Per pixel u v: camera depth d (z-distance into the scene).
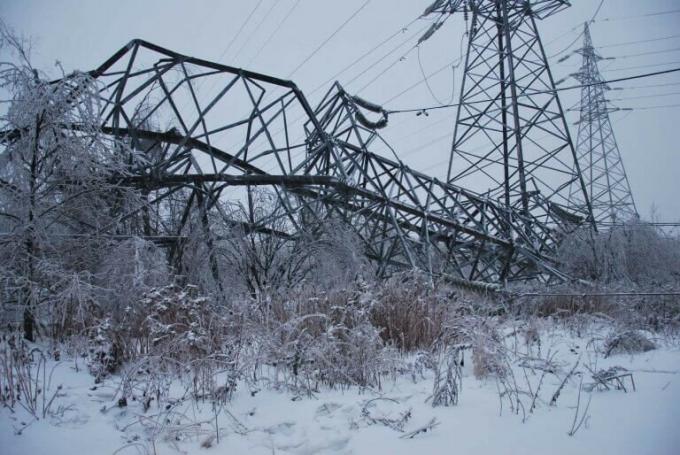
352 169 14.57
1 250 7.40
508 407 4.74
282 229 13.35
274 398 5.23
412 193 14.61
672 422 4.09
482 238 15.73
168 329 5.97
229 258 11.63
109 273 7.99
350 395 5.27
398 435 4.14
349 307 6.82
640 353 6.93
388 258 13.61
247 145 12.55
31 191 7.67
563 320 9.84
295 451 4.01
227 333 6.57
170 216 14.80
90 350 6.07
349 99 14.92
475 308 9.36
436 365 5.86
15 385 4.96
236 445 4.10
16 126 7.66
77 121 7.95
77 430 4.27
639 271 18.81
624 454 3.57
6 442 3.92
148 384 5.02
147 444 4.04
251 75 12.98
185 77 12.14
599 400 4.87
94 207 8.91
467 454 3.72
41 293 7.43
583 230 19.64
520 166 19.59
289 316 7.04
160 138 12.62
